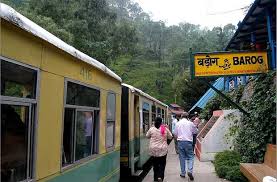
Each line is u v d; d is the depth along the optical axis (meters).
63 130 5.02
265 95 10.02
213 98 22.44
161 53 100.75
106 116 7.47
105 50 35.59
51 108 4.61
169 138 10.77
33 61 4.10
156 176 10.62
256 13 11.53
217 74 10.71
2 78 3.46
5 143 3.63
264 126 9.46
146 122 14.42
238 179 10.27
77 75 5.59
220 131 14.75
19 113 3.86
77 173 5.57
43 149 4.36
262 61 10.66
